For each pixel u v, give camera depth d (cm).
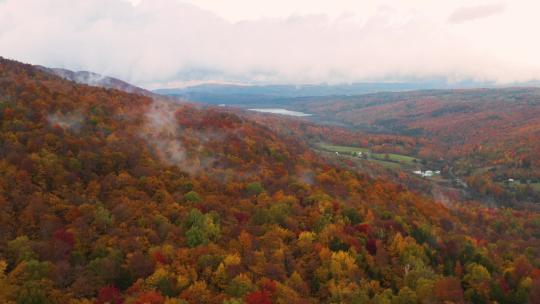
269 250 5953
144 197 6888
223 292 4972
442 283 5803
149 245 5550
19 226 5491
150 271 5053
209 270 5184
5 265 4544
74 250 5275
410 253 6712
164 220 6197
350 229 7119
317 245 6334
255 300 4694
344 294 5331
